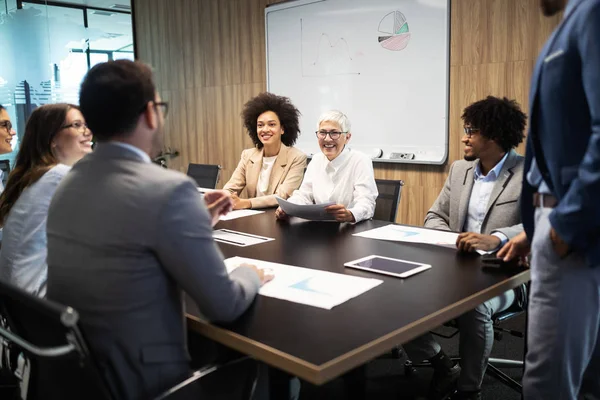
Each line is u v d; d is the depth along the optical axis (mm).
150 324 1212
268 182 3477
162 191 1186
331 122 2926
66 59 6199
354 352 1168
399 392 2510
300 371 1123
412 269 1774
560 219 1363
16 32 5918
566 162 1408
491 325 2141
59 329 1107
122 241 1182
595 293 1457
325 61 4742
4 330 1220
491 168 2465
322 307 1441
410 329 1304
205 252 1211
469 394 2146
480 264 1840
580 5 1351
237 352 1385
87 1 6324
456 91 4008
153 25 6477
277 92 5172
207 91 5941
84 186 1262
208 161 6086
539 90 1451
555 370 1554
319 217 2605
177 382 1261
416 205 4344
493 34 3781
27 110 5977
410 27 4180
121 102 1242
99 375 1114
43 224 1830
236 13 5488
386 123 4422
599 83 1279
